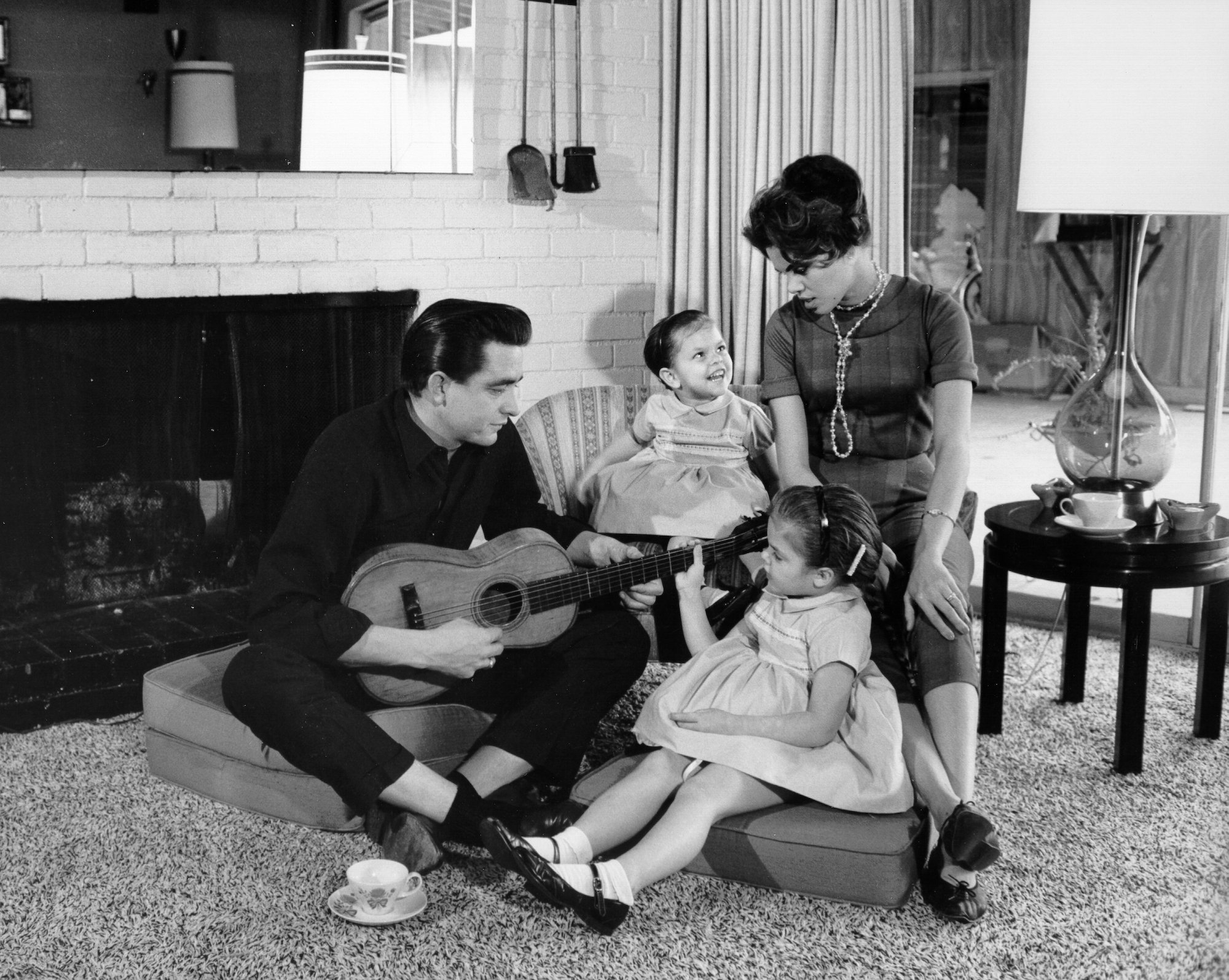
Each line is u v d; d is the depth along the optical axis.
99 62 2.77
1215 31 2.40
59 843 2.24
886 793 2.04
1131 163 2.46
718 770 2.03
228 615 3.11
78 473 2.88
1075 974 1.84
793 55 3.50
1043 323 7.97
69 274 2.83
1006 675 3.14
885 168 3.48
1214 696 2.72
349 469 2.25
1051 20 2.50
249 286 3.09
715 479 2.78
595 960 1.87
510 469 2.50
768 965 1.86
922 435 2.54
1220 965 1.86
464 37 3.35
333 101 3.12
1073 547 2.50
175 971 1.84
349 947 1.90
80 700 2.87
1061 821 2.34
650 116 3.76
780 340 2.58
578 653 2.29
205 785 2.42
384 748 2.05
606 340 3.78
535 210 3.57
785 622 2.17
